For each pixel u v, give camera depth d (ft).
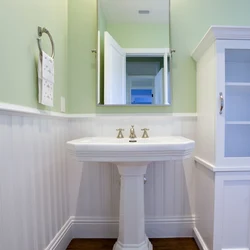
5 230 2.45
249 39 3.61
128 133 4.78
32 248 3.12
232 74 4.29
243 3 4.79
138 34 4.84
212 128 3.78
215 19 4.81
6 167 2.48
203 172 4.24
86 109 4.84
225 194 3.65
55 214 4.04
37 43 3.31
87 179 4.84
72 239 4.82
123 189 3.89
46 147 3.65
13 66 2.64
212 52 3.76
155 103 4.78
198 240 4.43
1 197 2.38
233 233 3.67
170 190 4.83
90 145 3.08
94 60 4.84
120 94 4.80
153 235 4.84
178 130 4.78
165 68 4.80
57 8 4.25
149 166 4.82
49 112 3.77
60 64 4.41
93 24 4.85
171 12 4.84
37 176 3.30
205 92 4.16
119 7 4.85
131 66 4.82
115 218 4.86
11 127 2.58
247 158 3.62
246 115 4.24
